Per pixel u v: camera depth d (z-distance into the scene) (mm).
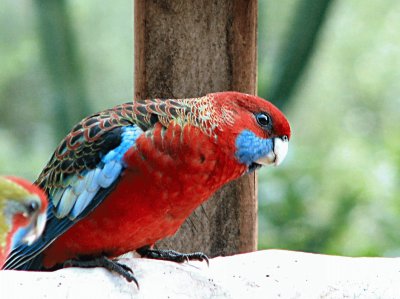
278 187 16828
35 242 9680
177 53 10977
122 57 26406
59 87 18562
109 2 26625
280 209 16734
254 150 9719
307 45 17125
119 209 9445
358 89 27250
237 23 10961
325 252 16969
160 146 9367
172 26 10945
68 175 9742
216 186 9719
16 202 8469
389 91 27312
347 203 17828
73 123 18547
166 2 10906
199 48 10969
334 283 9414
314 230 16922
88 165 9633
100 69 26281
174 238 11289
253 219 11414
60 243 9695
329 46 26500
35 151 26578
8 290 8375
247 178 11273
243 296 9242
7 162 24688
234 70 11039
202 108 9594
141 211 9461
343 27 27328
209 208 11273
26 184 8602
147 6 10938
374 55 27469
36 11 18562
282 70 17266
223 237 11328
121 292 8938
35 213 8555
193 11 10914
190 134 9422
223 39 10984
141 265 9297
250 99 9820
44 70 18719
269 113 9820
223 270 9547
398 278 9469
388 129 26203
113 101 26156
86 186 9555
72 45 18531
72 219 9562
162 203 9469
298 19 17078
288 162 17438
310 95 26344
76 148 9797
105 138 9633
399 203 18812
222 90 11039
